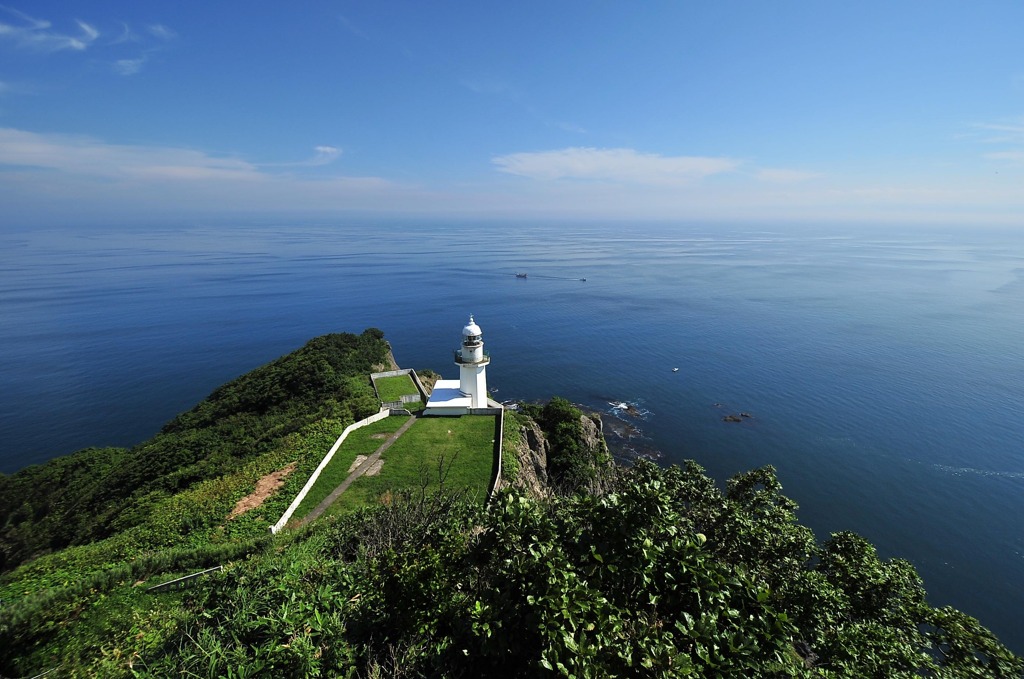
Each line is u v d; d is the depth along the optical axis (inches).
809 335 4028.1
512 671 357.7
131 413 2896.2
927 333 3966.5
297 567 576.7
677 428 2450.8
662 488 452.4
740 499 815.1
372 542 685.9
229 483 1272.1
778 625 356.8
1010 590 1380.4
